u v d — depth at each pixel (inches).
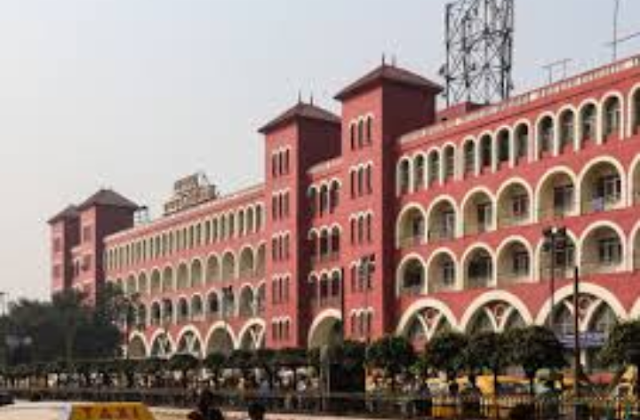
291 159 3993.6
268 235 4128.9
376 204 3432.6
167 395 2965.1
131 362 3843.5
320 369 2573.8
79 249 6058.1
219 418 877.8
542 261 2817.4
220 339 4643.2
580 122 2743.6
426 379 2504.9
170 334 5002.5
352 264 3548.2
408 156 3368.6
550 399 1900.8
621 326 1894.7
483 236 3031.5
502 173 2979.8
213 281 4667.8
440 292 3181.6
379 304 3380.9
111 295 5241.1
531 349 2064.5
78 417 917.2
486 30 3513.8
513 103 2960.1
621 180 2613.2
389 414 2202.3
